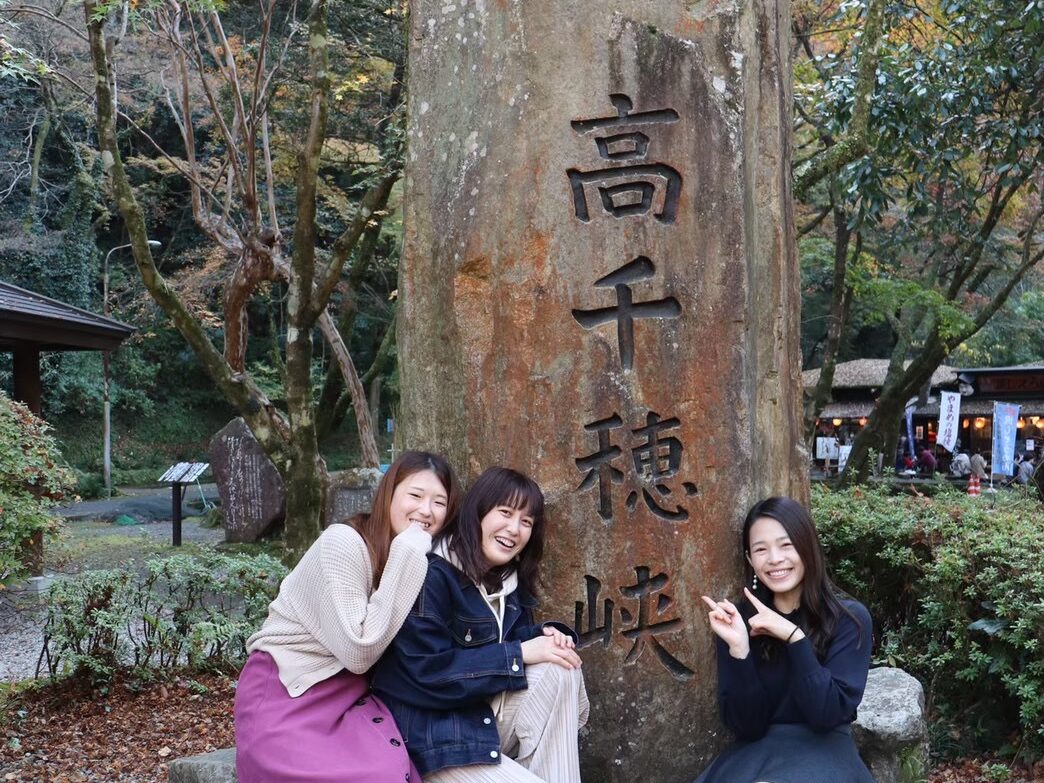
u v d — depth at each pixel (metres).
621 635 2.75
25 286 21.03
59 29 12.19
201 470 12.86
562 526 2.74
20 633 7.63
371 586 2.44
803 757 2.50
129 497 20.44
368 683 2.47
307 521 6.89
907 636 4.75
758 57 3.06
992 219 10.48
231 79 6.95
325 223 15.78
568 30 2.74
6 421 7.05
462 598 2.47
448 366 2.90
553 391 2.74
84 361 24.03
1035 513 4.99
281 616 2.45
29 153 19.39
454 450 2.88
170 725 5.12
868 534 4.89
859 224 8.62
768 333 3.11
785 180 3.29
